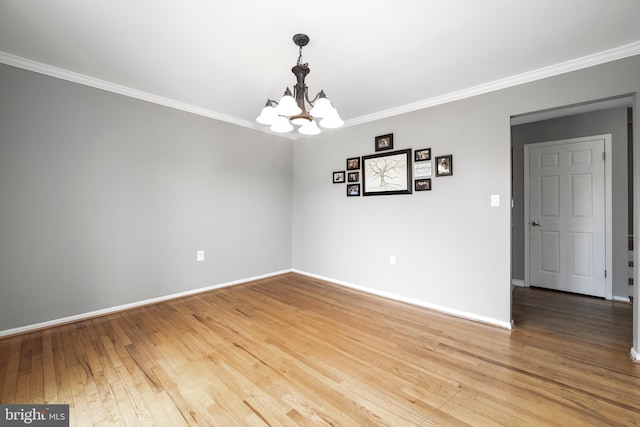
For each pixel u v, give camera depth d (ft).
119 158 9.53
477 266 9.14
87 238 8.93
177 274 11.03
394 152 11.02
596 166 11.43
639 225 6.66
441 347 7.33
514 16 5.78
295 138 15.20
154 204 10.37
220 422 4.75
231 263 12.76
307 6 5.52
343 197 12.98
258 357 6.77
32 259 8.02
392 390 5.61
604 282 11.28
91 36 6.61
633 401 5.30
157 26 6.22
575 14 5.70
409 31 6.31
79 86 8.69
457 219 9.55
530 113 8.27
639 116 6.65
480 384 5.81
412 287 10.64
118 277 9.57
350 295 11.62
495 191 8.79
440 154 9.91
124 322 8.73
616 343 7.55
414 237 10.59
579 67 7.39
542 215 12.69
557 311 9.95
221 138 12.32
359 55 7.30
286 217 15.08
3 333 7.62
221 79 8.82
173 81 9.00
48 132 8.20
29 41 6.83
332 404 5.20
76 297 8.75
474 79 8.62
